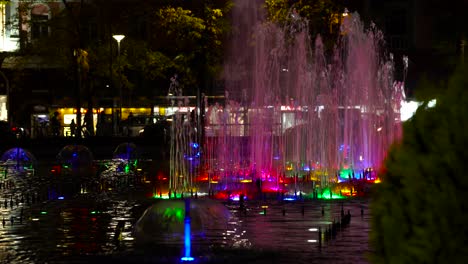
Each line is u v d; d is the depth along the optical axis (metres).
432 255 4.82
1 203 20.08
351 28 41.34
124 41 53.38
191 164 32.44
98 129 54.81
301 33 45.47
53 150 44.53
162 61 52.44
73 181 26.95
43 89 65.75
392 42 52.66
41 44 53.81
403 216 5.05
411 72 39.84
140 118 56.59
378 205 5.28
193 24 49.91
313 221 15.70
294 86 46.78
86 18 54.41
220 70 55.19
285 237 13.56
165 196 21.41
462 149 4.86
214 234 13.77
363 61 40.12
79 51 49.28
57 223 15.91
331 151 32.19
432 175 4.93
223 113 46.34
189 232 12.33
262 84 48.06
